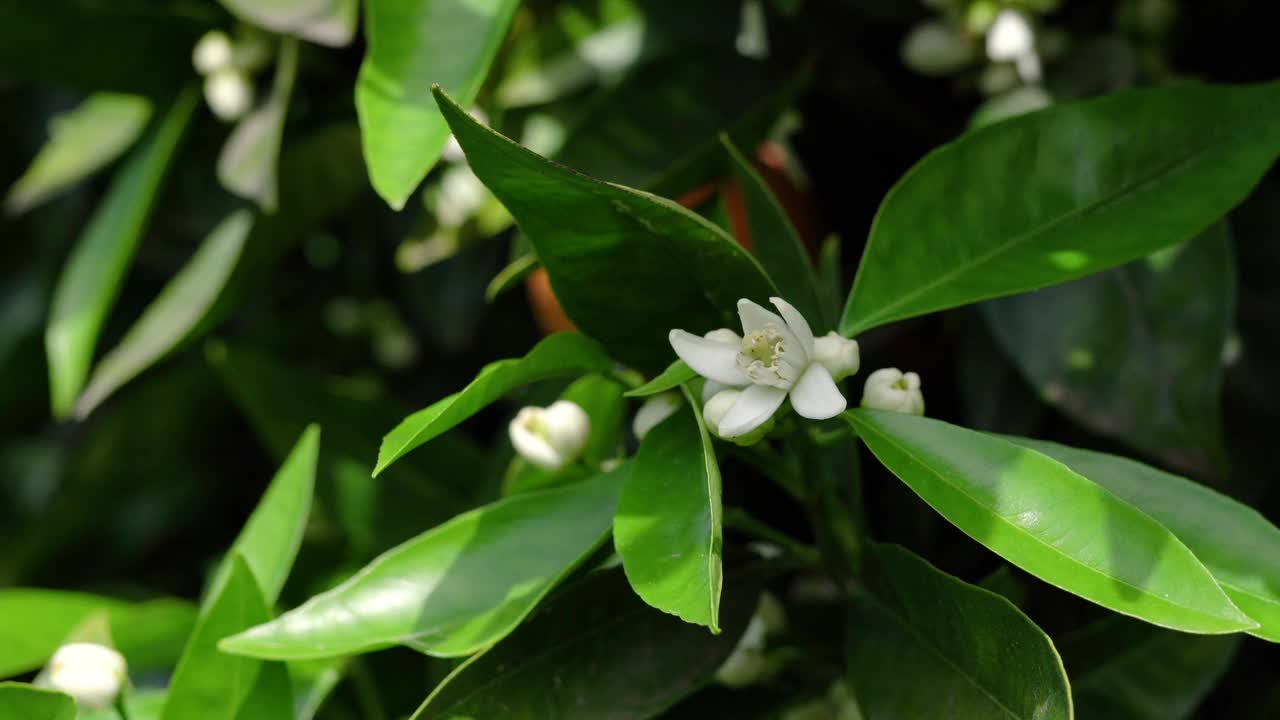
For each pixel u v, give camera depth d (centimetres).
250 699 86
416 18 87
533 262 88
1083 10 95
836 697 90
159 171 98
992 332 92
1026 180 85
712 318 83
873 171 99
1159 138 84
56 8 98
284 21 94
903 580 82
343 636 83
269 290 111
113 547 114
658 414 84
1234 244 95
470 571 84
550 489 85
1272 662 94
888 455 80
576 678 83
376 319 113
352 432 100
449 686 83
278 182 99
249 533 89
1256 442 94
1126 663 87
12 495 129
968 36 93
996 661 80
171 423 111
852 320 84
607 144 94
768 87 94
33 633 92
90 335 100
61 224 111
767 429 81
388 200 85
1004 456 80
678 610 79
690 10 95
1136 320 89
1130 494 81
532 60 95
